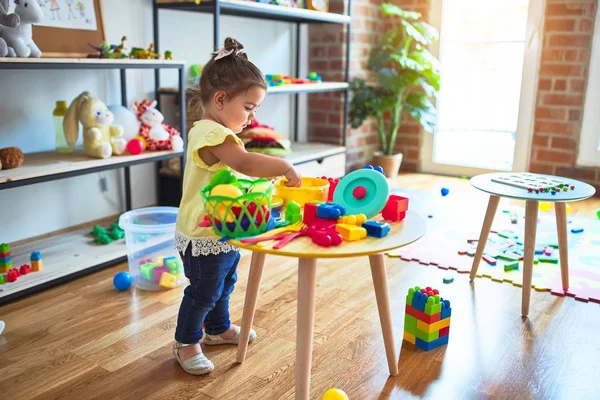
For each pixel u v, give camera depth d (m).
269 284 2.16
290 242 1.19
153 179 3.02
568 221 3.00
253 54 3.54
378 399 1.44
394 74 3.77
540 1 3.61
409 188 3.73
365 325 1.84
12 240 2.41
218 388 1.49
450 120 4.17
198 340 1.58
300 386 1.29
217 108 1.42
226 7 2.67
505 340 1.75
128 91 2.78
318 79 3.55
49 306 1.94
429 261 2.40
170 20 2.96
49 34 2.34
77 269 2.16
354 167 4.17
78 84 2.57
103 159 2.23
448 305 1.70
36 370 1.55
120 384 1.50
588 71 3.53
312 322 1.27
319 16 3.31
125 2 2.71
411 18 4.11
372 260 1.46
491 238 2.70
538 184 2.03
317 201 1.39
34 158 2.24
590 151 3.62
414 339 1.71
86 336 1.74
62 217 2.60
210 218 1.23
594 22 3.45
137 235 2.09
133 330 1.79
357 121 3.98
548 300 2.04
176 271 2.12
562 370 1.59
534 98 3.75
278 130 3.89
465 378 1.54
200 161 1.40
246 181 1.34
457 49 4.04
